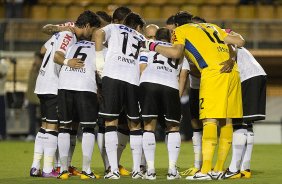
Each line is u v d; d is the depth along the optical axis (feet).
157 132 159.02
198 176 71.67
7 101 164.45
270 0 196.75
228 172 74.02
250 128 77.56
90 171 74.18
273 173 81.05
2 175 79.30
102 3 197.57
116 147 73.10
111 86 72.28
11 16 185.98
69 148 74.59
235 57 72.69
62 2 199.00
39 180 71.87
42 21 179.32
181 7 194.90
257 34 176.86
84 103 73.05
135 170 74.02
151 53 73.56
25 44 179.01
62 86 73.46
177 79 73.41
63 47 74.18
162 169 88.02
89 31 75.15
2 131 156.56
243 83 76.74
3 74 153.99
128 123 75.92
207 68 71.97
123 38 73.77
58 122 77.71
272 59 173.27
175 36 73.15
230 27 176.35
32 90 151.64
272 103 178.70
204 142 72.13
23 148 127.44
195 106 79.77
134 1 199.00
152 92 72.28
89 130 73.56
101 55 72.38
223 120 73.56
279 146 138.62
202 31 73.31
